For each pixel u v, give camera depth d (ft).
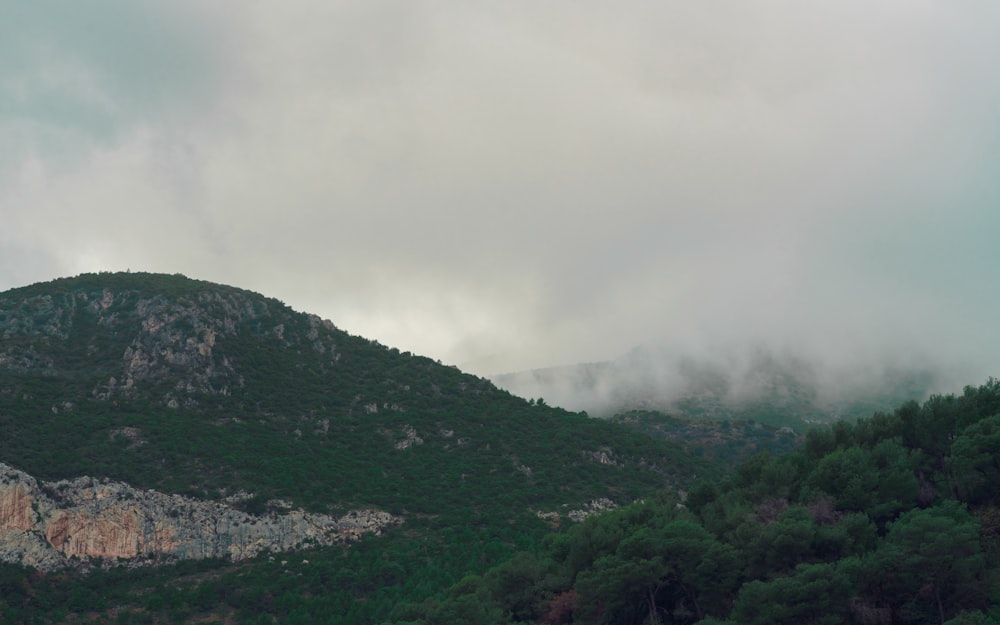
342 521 554.46
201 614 456.04
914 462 395.14
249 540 521.24
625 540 357.00
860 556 331.16
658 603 361.92
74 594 453.99
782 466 415.03
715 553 341.82
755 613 309.42
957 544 304.71
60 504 493.36
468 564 502.38
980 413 403.95
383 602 454.81
